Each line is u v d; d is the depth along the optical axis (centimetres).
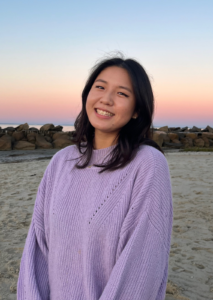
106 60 140
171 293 278
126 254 107
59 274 126
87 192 128
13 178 888
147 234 112
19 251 383
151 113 136
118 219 117
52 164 152
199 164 1105
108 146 142
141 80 133
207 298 269
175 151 1925
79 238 123
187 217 483
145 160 123
